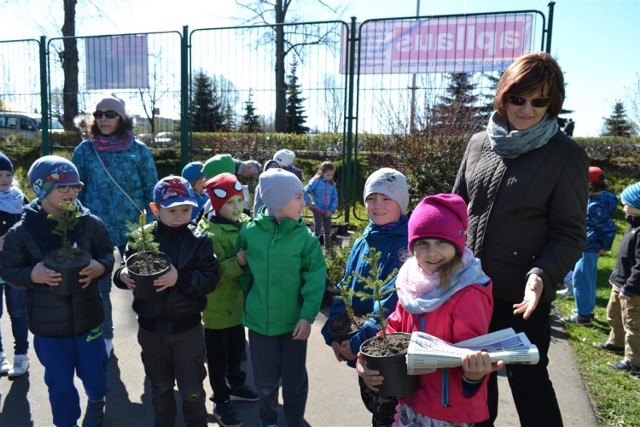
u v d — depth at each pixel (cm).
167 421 284
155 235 284
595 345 434
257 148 1096
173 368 281
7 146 1204
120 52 895
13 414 315
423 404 198
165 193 275
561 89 218
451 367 180
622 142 1508
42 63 940
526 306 197
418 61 764
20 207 377
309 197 771
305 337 271
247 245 289
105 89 916
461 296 194
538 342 225
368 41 788
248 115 1100
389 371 192
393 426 223
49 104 974
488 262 233
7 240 278
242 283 302
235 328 331
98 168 400
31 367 377
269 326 278
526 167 223
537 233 225
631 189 407
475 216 241
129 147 410
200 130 1070
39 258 277
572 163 218
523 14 698
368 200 259
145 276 250
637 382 362
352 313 237
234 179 325
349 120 824
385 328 214
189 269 276
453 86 838
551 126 222
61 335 275
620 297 392
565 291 596
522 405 230
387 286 242
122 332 445
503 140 226
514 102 220
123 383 355
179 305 268
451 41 742
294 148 1171
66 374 279
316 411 320
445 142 769
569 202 216
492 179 234
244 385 337
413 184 765
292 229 283
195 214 424
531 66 215
